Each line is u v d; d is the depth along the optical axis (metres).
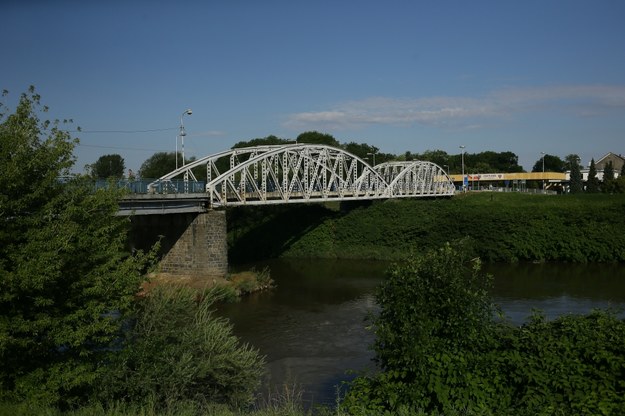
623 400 10.02
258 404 18.98
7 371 12.61
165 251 49.56
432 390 11.71
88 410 12.15
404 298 13.58
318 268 62.16
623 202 63.56
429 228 68.56
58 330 12.77
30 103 13.37
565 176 134.62
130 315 15.44
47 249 12.34
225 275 48.00
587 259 61.00
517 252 62.88
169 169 103.56
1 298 11.55
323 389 22.39
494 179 132.50
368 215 73.44
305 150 61.84
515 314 35.41
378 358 14.33
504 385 11.45
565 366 11.13
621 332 11.80
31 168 12.90
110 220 15.05
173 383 14.28
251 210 78.75
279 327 33.75
